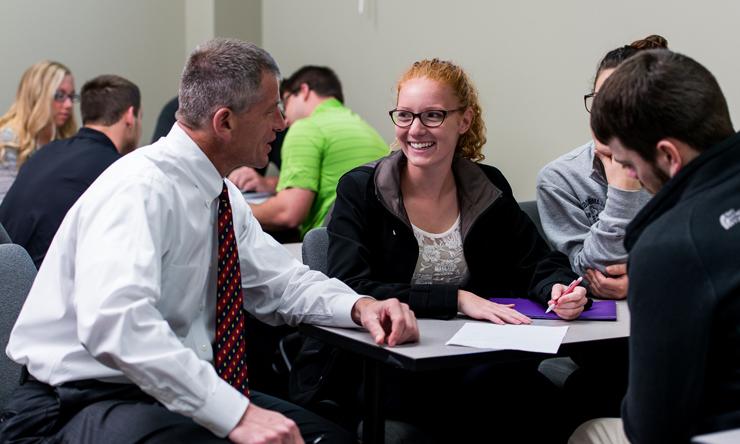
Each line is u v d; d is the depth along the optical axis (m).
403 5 4.29
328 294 1.90
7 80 4.89
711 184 1.28
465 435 2.06
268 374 2.89
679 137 1.32
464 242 2.16
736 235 1.23
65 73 4.16
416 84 2.11
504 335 1.77
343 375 2.05
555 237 2.45
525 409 2.10
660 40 2.33
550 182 2.50
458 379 2.12
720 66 3.09
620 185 2.18
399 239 2.13
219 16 5.19
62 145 3.11
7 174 4.02
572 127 3.57
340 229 2.14
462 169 2.20
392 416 2.05
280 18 5.14
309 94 3.86
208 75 1.73
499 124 3.89
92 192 1.66
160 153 1.72
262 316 1.98
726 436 1.10
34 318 1.71
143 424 1.57
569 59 3.56
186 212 1.72
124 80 3.39
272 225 3.52
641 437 1.30
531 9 3.69
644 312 1.27
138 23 5.28
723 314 1.21
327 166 3.56
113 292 1.51
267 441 1.47
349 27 4.63
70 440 1.60
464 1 3.97
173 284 1.73
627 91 1.35
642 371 1.28
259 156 1.81
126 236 1.58
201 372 1.51
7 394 1.82
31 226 2.95
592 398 2.12
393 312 1.75
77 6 5.07
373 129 4.10
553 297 2.00
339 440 1.75
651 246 1.27
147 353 1.50
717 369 1.25
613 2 3.39
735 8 3.02
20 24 4.89
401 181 2.18
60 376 1.67
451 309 1.96
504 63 3.83
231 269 1.80
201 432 1.55
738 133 1.31
